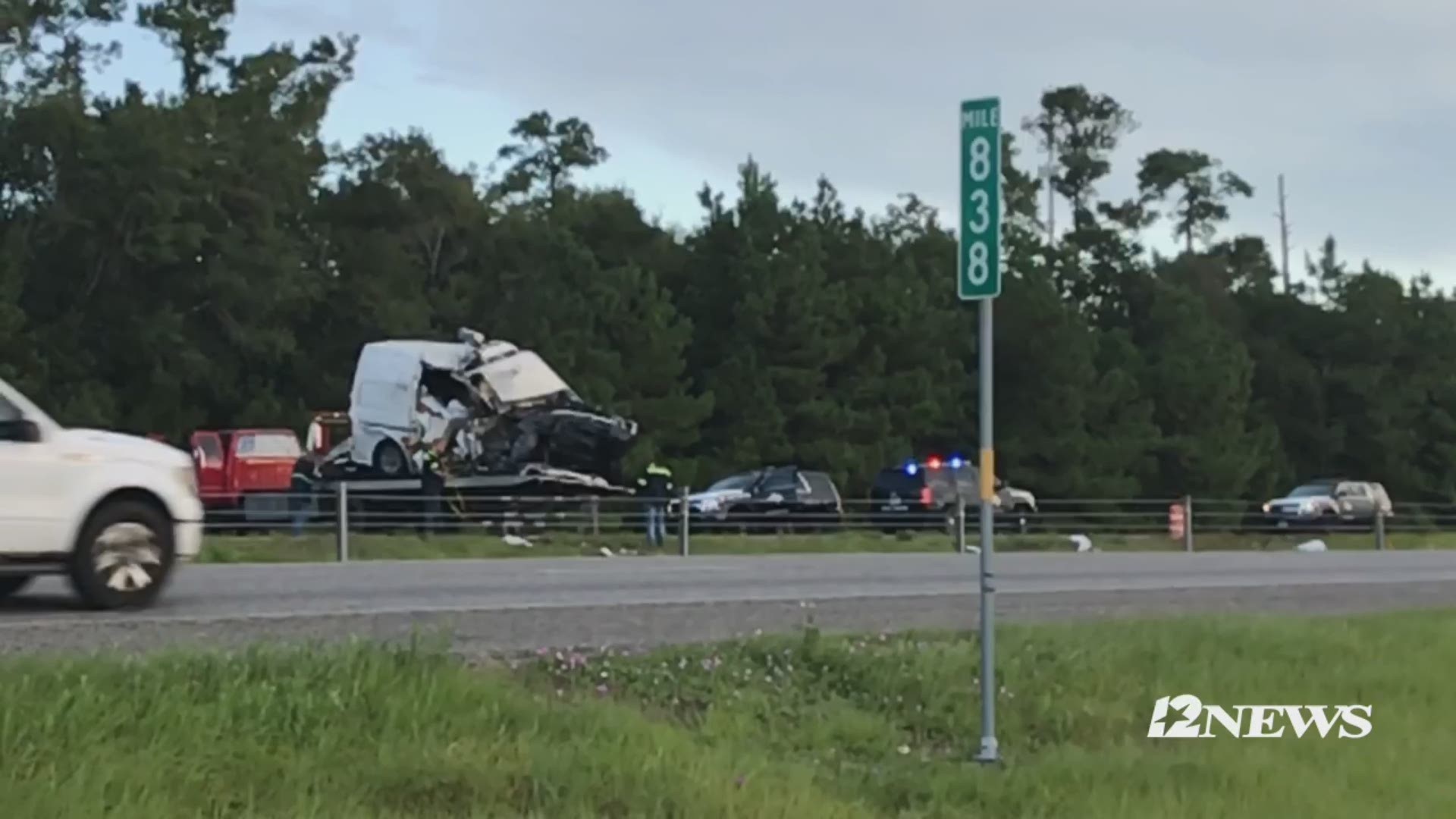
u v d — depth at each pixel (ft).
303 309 191.11
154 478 42.50
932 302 210.38
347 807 23.44
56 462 40.63
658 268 207.62
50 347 172.14
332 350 193.16
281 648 29.53
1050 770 31.48
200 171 180.96
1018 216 249.34
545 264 185.98
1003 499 147.02
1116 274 249.55
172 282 179.83
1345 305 241.76
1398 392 239.71
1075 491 195.21
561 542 103.30
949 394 195.11
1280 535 151.84
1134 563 89.45
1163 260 264.93
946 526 130.00
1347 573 83.10
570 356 172.86
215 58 202.59
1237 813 30.45
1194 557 104.73
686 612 45.16
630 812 25.13
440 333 196.03
